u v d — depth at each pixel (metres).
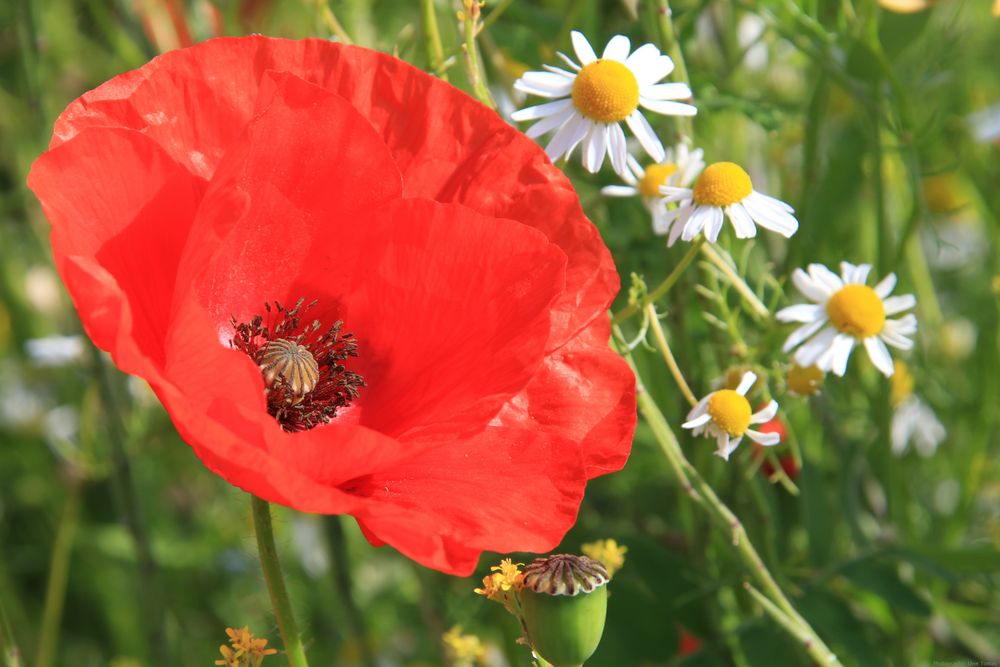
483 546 0.23
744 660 0.32
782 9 0.36
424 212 0.25
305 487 0.22
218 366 0.23
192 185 0.24
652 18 0.30
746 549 0.28
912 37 0.36
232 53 0.25
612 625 0.32
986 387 0.38
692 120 0.36
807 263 0.35
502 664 0.36
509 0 0.29
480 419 0.24
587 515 0.36
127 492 0.35
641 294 0.31
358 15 0.37
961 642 0.37
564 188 0.26
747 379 0.28
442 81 0.26
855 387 0.37
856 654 0.31
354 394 0.26
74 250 0.23
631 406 0.26
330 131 0.25
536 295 0.25
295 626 0.24
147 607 0.36
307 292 0.26
